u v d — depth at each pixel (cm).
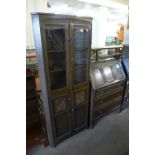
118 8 384
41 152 197
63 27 158
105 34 419
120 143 216
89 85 216
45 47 150
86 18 176
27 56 203
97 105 236
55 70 179
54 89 176
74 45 184
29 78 192
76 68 203
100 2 334
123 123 263
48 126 190
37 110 209
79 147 207
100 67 237
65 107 195
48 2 281
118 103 282
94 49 241
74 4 324
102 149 205
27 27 248
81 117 225
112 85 244
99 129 246
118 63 268
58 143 211
